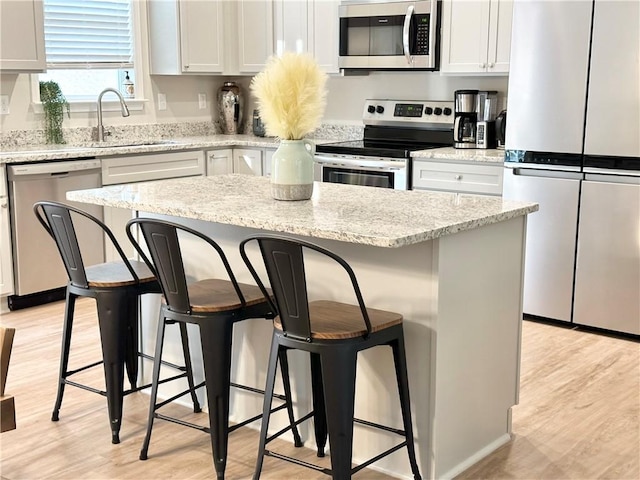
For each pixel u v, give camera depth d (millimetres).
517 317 3059
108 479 2748
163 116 6262
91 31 5758
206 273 3299
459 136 5207
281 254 2332
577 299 4426
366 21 5457
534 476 2781
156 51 6055
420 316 2639
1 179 4609
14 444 3023
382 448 2799
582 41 4184
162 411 3348
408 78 5770
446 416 2713
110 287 2988
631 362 3918
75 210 2926
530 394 3518
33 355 4004
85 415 3293
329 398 2391
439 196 3188
